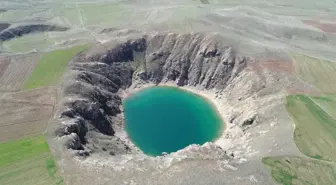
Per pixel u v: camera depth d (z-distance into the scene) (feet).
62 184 144.46
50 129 180.04
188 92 269.23
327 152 171.94
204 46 276.82
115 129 220.43
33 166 154.92
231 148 188.44
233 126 216.54
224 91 256.52
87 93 218.18
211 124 229.04
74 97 210.38
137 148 204.03
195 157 164.35
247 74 246.68
